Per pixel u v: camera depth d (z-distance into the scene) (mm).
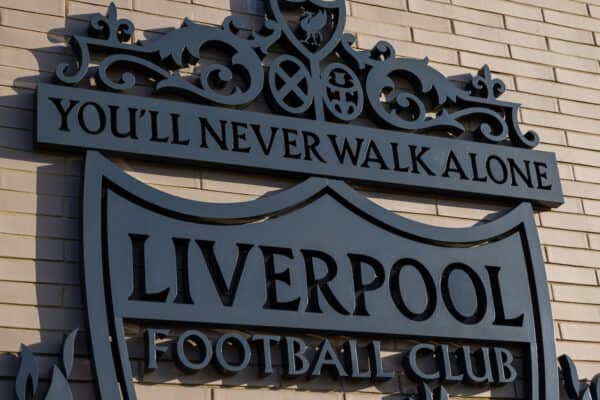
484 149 5074
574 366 4750
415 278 4645
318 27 5020
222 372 4199
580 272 5066
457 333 4598
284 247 4477
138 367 4094
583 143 5418
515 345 4750
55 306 4074
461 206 4984
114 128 4406
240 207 4465
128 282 4172
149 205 4344
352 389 4391
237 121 4629
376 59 5117
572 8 5781
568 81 5547
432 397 4461
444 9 5434
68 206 4266
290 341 4312
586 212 5238
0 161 4234
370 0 5281
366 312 4484
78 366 4016
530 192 5062
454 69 5301
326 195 4672
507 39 5508
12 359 3920
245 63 4789
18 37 4496
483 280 4766
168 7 4852
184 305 4203
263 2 5059
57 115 4332
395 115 4961
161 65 4688
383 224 4691
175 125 4520
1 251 4078
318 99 4836
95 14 4641
